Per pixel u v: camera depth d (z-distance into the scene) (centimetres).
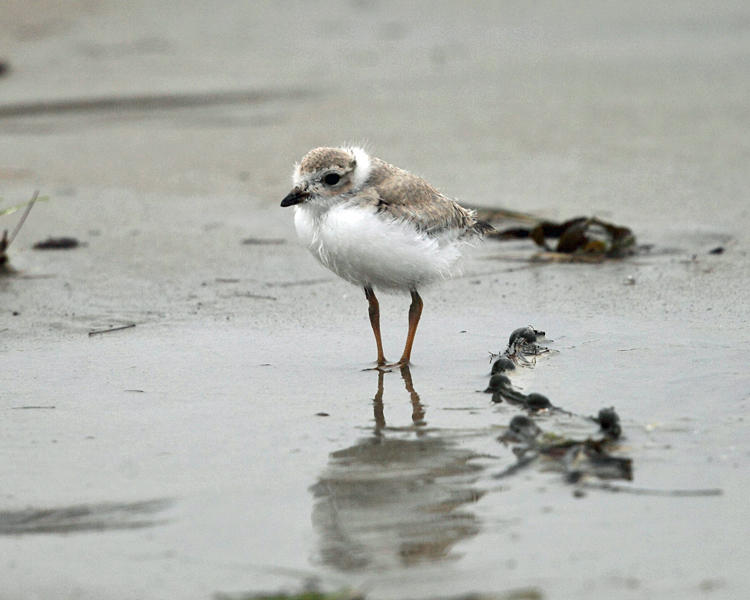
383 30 3209
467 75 2631
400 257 915
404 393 889
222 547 630
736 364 916
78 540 642
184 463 751
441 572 596
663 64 2684
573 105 2281
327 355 1001
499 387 877
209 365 973
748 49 2812
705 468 720
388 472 727
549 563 603
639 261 1295
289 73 2669
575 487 698
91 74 2680
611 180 1691
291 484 712
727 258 1280
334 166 920
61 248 1438
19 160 2000
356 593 567
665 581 583
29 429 819
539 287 1208
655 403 837
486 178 1719
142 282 1272
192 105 2402
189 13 3378
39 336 1070
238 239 1472
